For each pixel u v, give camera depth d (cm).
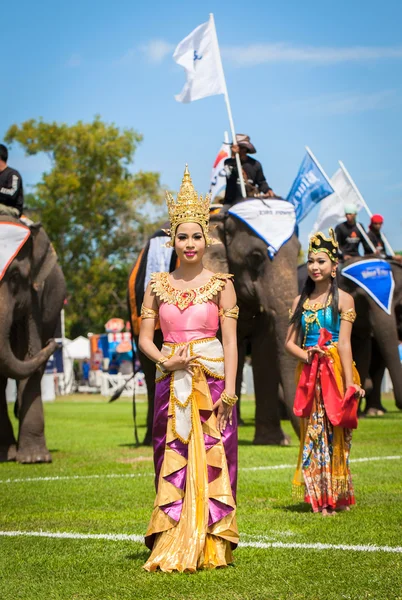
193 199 626
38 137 5459
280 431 1462
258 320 1454
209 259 1422
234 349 615
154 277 636
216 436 598
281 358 1336
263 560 596
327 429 788
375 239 2036
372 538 662
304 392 800
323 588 521
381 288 1838
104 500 876
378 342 1819
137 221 5728
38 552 638
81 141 5450
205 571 569
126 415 2420
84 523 752
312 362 795
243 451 1330
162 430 611
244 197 1427
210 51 1491
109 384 4006
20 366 1223
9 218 1255
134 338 1505
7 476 1094
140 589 529
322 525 721
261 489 923
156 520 588
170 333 615
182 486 593
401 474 1018
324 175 1878
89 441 1570
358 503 825
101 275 5481
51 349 1266
